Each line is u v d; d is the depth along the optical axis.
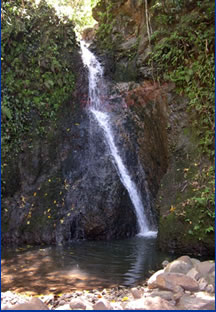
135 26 8.99
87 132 7.53
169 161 6.12
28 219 6.29
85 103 8.26
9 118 6.74
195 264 3.55
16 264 4.68
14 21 7.60
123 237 6.55
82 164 7.11
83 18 10.98
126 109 8.00
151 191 7.41
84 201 6.55
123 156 7.50
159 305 2.75
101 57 9.12
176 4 6.70
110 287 3.70
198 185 5.27
